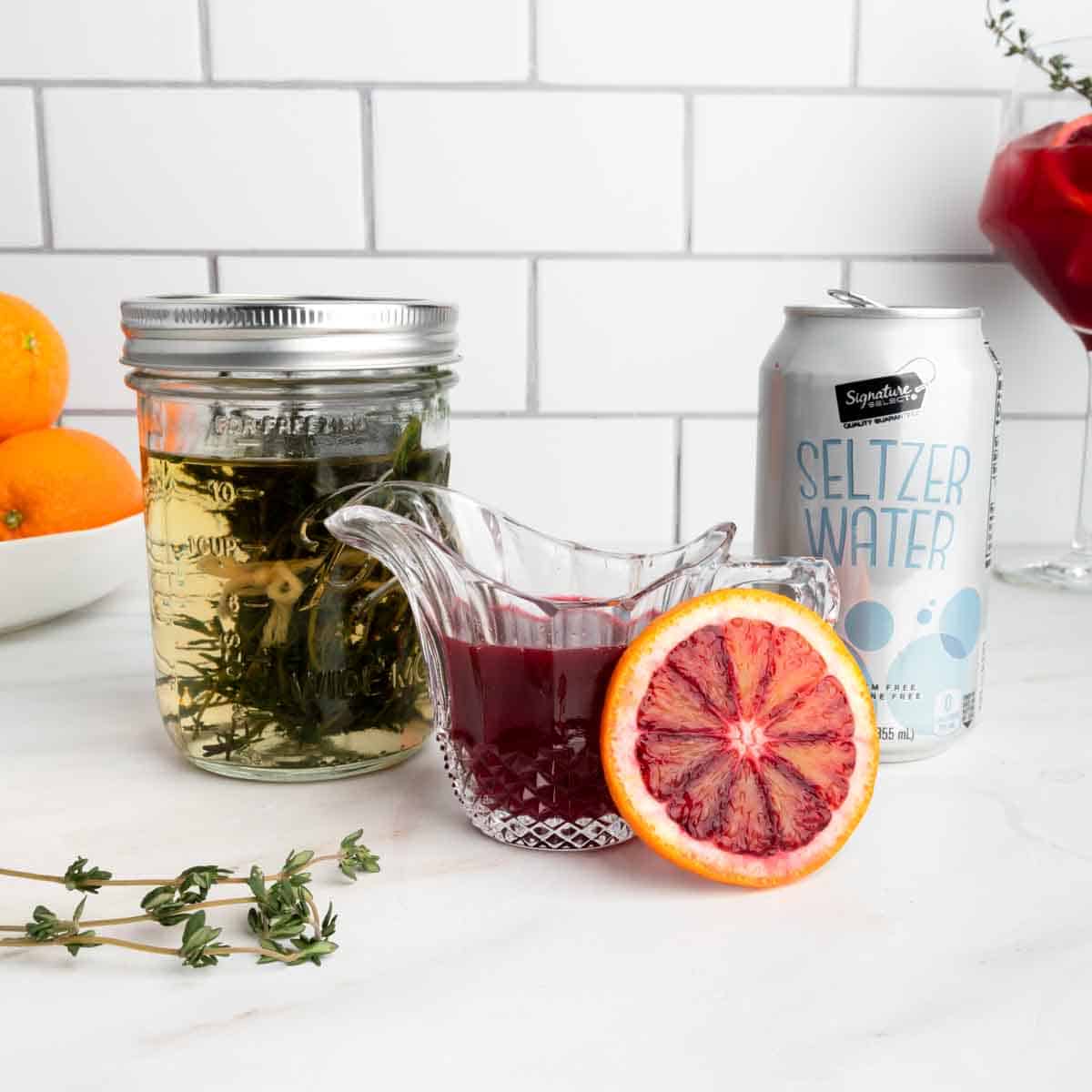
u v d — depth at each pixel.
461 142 0.88
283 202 0.88
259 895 0.40
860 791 0.47
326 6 0.85
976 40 0.88
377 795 0.53
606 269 0.90
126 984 0.39
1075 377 0.94
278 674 0.52
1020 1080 0.34
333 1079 0.34
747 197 0.89
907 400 0.52
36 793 0.53
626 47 0.87
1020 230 0.78
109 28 0.85
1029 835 0.49
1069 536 0.97
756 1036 0.36
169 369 0.49
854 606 0.54
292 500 0.50
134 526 0.75
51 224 0.88
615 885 0.45
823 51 0.87
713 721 0.45
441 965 0.40
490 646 0.47
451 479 0.93
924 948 0.41
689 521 0.94
